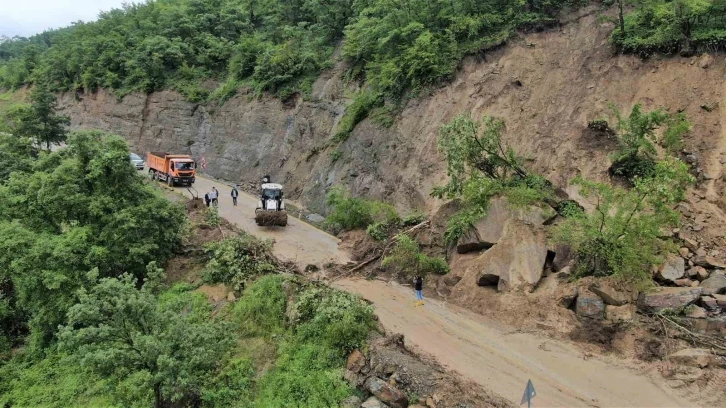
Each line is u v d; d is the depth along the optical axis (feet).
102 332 48.24
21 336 82.84
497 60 104.73
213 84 173.17
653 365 56.03
